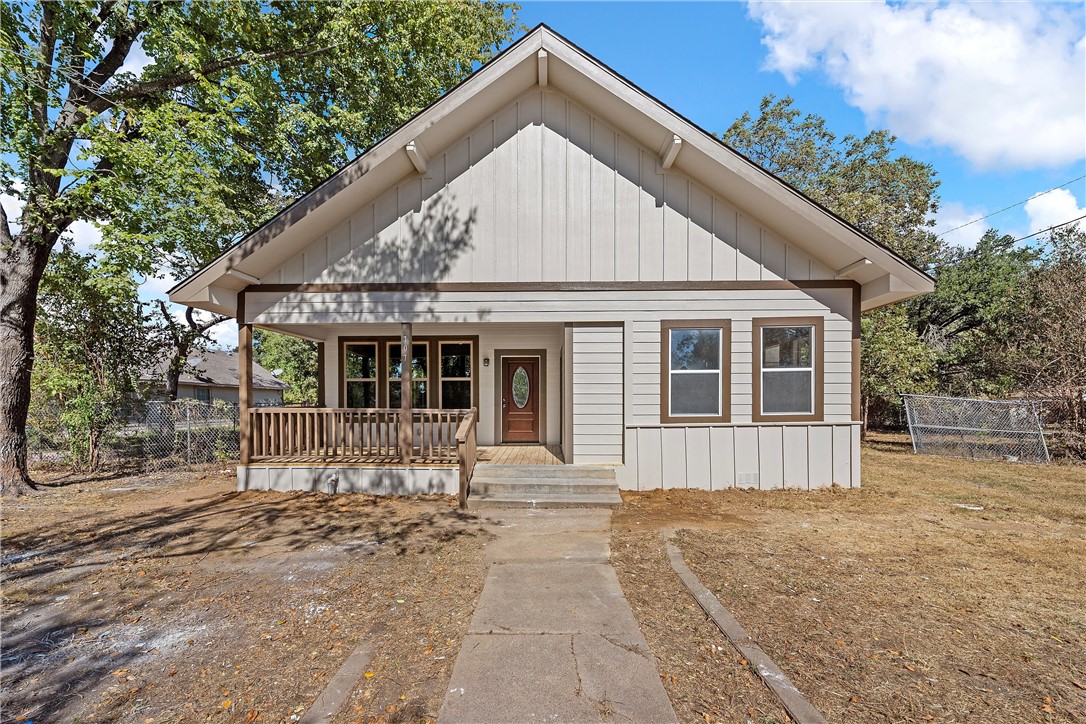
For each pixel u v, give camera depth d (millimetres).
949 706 2711
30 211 8945
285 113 11711
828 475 8312
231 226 10781
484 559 5195
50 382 10555
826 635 3457
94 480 9914
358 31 11875
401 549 5547
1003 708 2699
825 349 8273
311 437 9758
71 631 3725
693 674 3027
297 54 11891
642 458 8344
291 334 10633
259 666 3211
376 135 14086
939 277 21922
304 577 4730
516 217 8391
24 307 9164
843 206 15602
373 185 8062
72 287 10852
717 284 8305
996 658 3193
